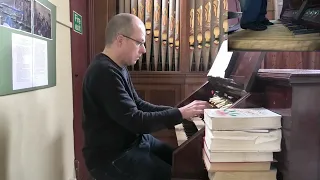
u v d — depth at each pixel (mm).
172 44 3373
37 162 1771
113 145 1620
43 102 1856
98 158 1604
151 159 1615
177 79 3383
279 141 1235
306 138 1185
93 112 1619
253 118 1214
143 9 3328
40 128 1812
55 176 2098
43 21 1808
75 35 2707
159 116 1502
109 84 1546
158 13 3330
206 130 1351
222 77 1899
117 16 1725
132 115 1498
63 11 2299
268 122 1220
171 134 3137
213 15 3307
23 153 1580
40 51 1761
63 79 2309
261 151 1226
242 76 1567
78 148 2762
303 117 1179
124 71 1764
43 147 1865
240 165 1235
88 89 1612
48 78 1910
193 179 1493
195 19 3328
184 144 1489
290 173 1197
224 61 2076
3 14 1316
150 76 3385
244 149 1221
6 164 1403
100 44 3330
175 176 1494
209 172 1329
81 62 2928
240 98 1523
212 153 1229
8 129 1410
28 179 1646
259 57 1437
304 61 2885
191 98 2207
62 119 2271
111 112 1529
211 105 1679
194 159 1490
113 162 1573
